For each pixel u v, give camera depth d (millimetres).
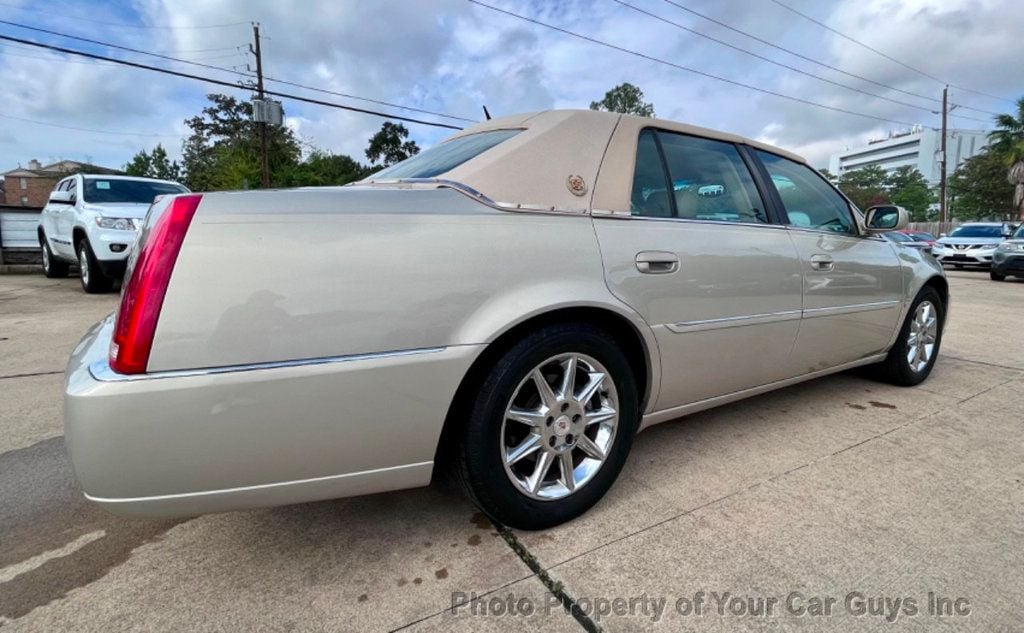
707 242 2238
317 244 1475
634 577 1665
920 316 3619
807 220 2844
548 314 1839
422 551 1807
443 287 1605
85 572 1715
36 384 3646
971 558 1759
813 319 2715
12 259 12008
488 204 1786
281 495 1514
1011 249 11609
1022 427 2893
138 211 7184
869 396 3416
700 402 2391
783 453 2551
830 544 1828
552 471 1995
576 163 2023
